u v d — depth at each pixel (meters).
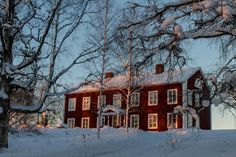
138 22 15.43
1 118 19.69
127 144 23.00
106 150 20.69
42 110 21.66
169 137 25.41
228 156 13.71
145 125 58.88
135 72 16.03
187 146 17.47
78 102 68.69
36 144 24.16
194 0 14.04
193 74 53.62
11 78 20.06
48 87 20.98
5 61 19.91
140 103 60.00
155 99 58.56
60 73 21.05
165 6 14.92
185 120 51.53
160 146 19.17
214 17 14.05
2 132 19.77
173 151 16.72
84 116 67.31
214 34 14.06
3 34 20.16
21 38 20.70
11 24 19.41
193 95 15.50
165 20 14.02
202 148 15.62
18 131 33.75
